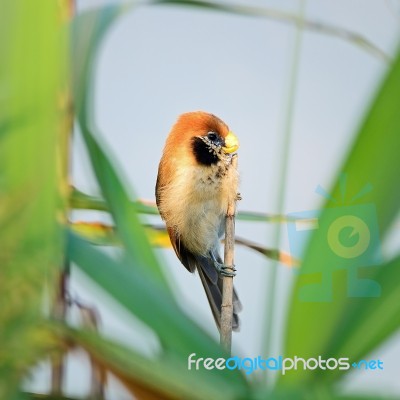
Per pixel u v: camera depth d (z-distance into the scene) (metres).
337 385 1.91
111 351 1.42
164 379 1.44
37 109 1.64
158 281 2.47
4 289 1.21
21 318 1.22
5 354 1.20
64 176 1.99
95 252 1.96
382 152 2.21
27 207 1.29
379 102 2.22
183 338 1.90
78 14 2.50
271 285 2.18
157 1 2.77
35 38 1.72
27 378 1.25
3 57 1.70
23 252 1.25
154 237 3.23
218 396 1.52
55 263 1.36
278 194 2.29
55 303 1.52
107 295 1.91
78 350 1.40
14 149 1.58
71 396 1.52
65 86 1.97
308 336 2.08
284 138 2.33
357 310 2.10
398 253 2.14
